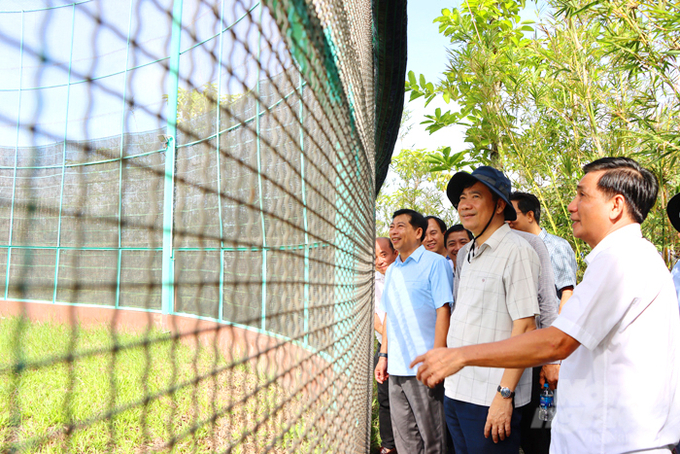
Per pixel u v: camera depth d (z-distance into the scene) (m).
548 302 2.40
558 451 1.59
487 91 4.19
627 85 3.53
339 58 1.39
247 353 0.93
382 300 3.08
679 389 1.43
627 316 1.41
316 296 1.35
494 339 2.16
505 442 2.10
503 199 2.24
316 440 1.19
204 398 2.21
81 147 0.57
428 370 1.45
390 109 3.03
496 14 4.45
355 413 1.88
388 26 2.36
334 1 1.30
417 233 2.98
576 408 1.51
